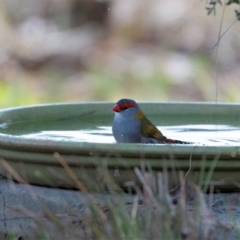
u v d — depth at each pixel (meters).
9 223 7.27
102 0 24.22
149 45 23.41
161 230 5.82
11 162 7.43
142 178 6.34
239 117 10.28
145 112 10.45
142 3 24.14
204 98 20.88
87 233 6.21
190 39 22.88
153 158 6.77
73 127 9.56
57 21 24.27
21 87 21.47
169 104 10.46
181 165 6.79
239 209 6.71
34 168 7.27
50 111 9.96
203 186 6.97
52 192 7.22
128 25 23.89
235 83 20.95
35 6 24.36
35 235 6.42
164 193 6.15
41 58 22.86
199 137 8.73
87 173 7.00
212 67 21.70
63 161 6.96
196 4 23.47
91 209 6.40
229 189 7.11
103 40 23.77
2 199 7.38
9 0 24.16
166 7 23.95
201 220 6.16
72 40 23.59
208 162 6.78
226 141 8.38
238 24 22.05
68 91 21.53
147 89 21.45
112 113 10.36
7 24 23.73
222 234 6.09
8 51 22.92
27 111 9.70
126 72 22.33
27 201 7.20
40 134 8.81
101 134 8.99
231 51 21.84
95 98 21.30
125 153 6.75
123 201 6.50
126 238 5.79
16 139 7.07
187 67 21.92
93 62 22.80
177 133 9.12
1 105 20.28
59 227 6.19
